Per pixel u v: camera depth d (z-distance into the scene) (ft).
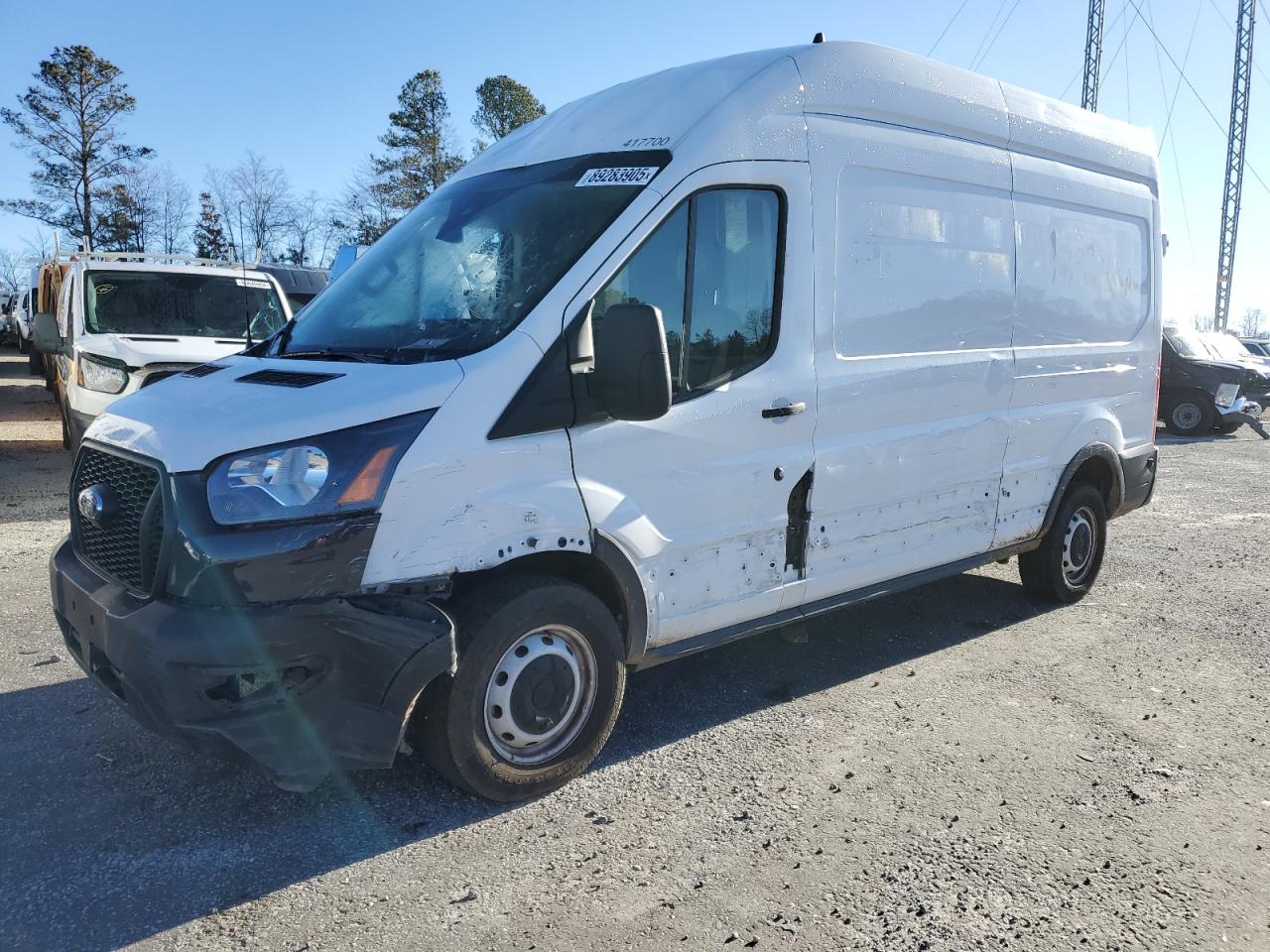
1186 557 25.46
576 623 11.60
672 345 12.33
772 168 13.29
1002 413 17.40
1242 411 55.93
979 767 12.91
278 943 8.95
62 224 165.37
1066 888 10.15
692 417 12.46
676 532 12.49
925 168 15.53
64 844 10.45
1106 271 19.77
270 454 9.82
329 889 9.80
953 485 16.62
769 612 14.11
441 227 13.70
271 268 57.00
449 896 9.72
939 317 15.99
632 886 9.98
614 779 12.30
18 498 29.01
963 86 16.44
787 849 10.75
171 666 9.32
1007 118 17.24
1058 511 19.35
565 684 11.67
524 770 11.50
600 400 11.02
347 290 13.88
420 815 11.28
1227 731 14.29
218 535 9.56
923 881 10.19
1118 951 9.14
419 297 12.69
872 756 13.15
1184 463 44.78
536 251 11.98
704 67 13.78
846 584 15.11
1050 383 18.39
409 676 10.10
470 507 10.52
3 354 112.88
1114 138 20.02
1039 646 17.95
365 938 9.05
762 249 13.33
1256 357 65.36
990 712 14.78
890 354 15.21
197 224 184.24
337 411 10.13
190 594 9.57
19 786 11.65
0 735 13.00
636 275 11.92
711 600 13.17
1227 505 33.63
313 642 9.64
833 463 14.34
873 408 14.87
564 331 11.26
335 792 11.74
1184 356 57.36
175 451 9.97
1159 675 16.53
